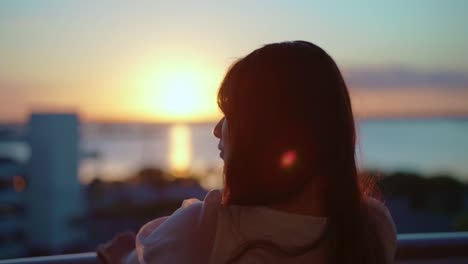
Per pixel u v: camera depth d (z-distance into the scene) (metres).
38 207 14.55
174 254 0.99
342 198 1.00
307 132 0.98
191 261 0.98
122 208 10.01
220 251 0.98
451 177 13.11
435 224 7.02
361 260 1.01
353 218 1.01
